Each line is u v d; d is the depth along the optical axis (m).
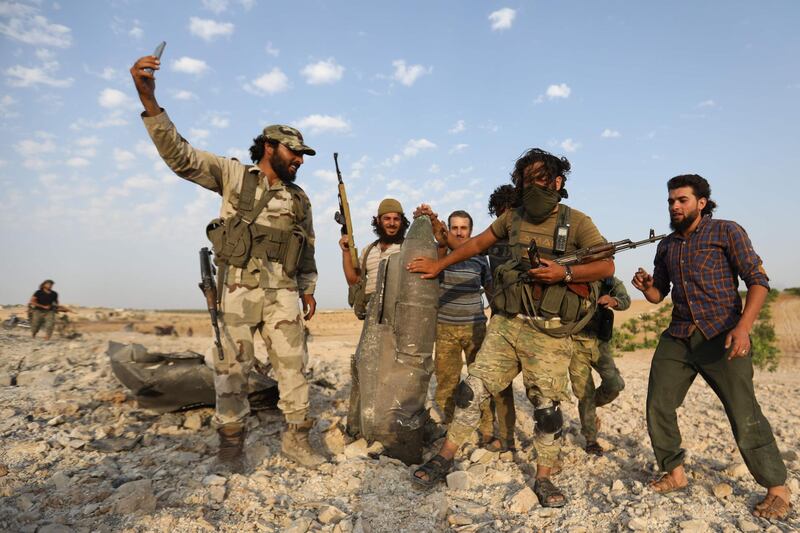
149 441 4.08
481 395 3.39
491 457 4.02
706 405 6.05
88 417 4.57
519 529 2.84
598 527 2.86
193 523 2.75
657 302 3.56
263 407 4.76
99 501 2.98
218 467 3.48
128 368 4.65
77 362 7.17
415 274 4.04
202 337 14.22
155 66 3.03
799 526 2.85
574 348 4.13
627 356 14.22
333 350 11.15
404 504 3.14
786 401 6.68
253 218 3.54
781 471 2.98
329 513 2.95
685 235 3.29
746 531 2.78
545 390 3.25
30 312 11.73
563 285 3.22
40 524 2.69
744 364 3.05
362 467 3.69
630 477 3.64
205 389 4.53
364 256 4.58
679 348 3.29
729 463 3.92
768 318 23.23
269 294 3.62
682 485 3.29
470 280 4.55
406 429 3.85
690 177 3.23
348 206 4.50
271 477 3.44
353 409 4.39
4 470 3.29
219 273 3.56
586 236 3.27
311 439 4.36
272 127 3.65
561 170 3.30
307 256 4.03
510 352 3.39
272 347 3.70
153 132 3.12
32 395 5.12
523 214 3.43
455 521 2.96
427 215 4.40
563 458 4.10
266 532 2.74
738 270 3.05
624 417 5.37
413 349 3.97
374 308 4.21
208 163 3.45
